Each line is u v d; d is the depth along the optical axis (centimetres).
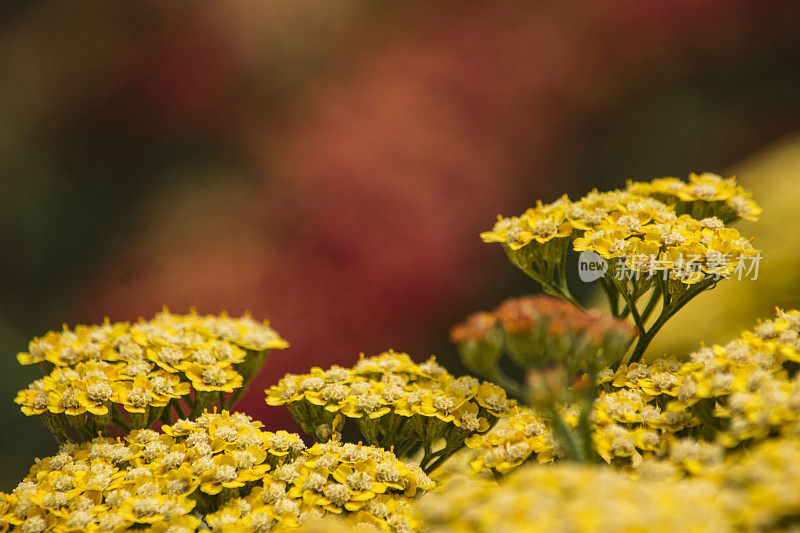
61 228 142
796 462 46
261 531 49
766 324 50
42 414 52
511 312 49
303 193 129
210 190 142
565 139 148
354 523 49
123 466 50
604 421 50
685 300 51
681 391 50
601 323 49
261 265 123
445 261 124
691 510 46
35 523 49
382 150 133
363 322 118
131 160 151
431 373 52
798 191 59
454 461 52
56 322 129
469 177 134
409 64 146
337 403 52
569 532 45
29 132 149
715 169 147
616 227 51
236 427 51
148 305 122
